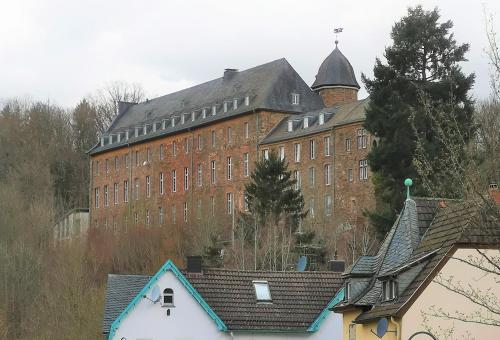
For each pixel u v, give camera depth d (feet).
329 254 340.80
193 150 555.69
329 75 523.29
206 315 205.36
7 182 550.77
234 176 522.06
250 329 204.13
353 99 522.47
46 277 337.52
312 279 215.72
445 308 143.33
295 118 490.90
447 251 143.64
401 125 288.92
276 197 363.56
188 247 418.51
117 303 220.84
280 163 369.50
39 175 576.61
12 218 395.14
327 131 461.37
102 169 634.43
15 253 341.41
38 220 397.60
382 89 301.63
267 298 210.59
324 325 206.59
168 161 576.20
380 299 160.15
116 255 408.67
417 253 155.22
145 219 583.58
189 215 520.42
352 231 357.20
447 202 158.20
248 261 334.85
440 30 302.04
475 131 117.91
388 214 286.05
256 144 507.30
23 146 645.92
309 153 472.44
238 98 527.81
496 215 96.32
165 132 577.02
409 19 304.30
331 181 457.68
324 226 392.47
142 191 597.11
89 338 275.39
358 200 441.68
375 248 304.09
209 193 539.70
